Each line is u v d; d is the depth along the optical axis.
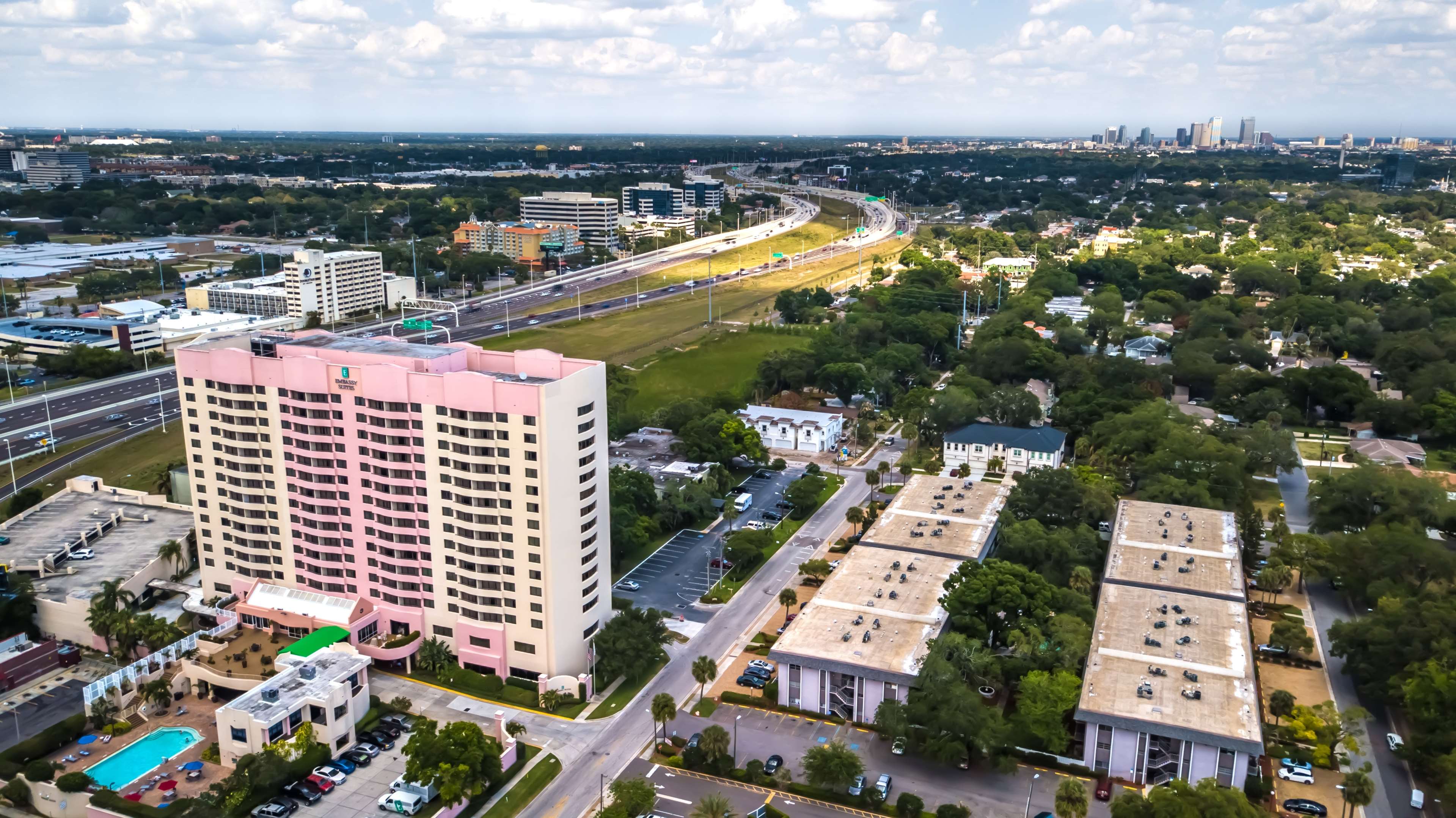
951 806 165.38
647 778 180.00
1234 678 190.00
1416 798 171.00
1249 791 172.38
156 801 170.75
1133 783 178.25
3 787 178.50
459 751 172.12
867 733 194.50
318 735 183.25
